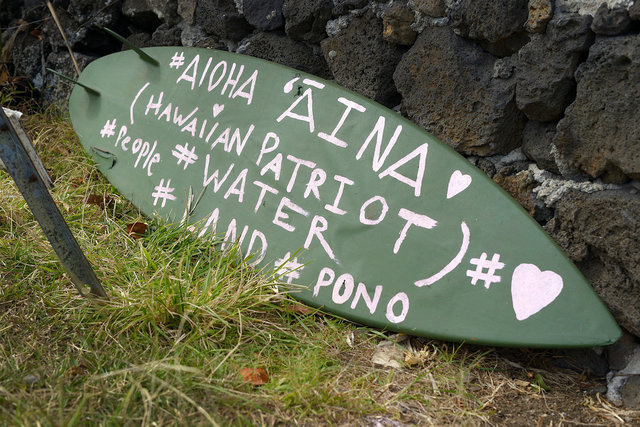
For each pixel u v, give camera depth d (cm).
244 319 197
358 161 212
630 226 172
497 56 204
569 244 191
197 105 262
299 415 163
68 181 289
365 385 178
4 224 252
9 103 376
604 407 174
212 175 246
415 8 216
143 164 271
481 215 187
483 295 181
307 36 259
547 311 171
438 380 181
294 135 229
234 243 226
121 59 303
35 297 210
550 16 182
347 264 205
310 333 200
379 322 195
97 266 221
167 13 314
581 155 183
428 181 198
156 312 193
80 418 153
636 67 165
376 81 236
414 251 194
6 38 399
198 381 169
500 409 172
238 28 285
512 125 202
